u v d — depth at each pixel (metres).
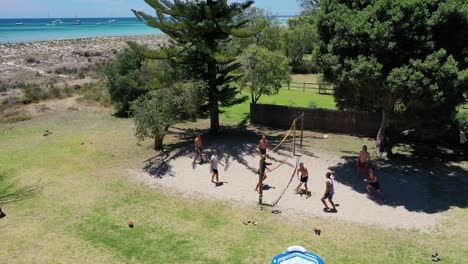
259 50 27.25
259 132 25.47
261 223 13.73
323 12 17.97
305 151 21.44
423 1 15.42
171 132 25.31
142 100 21.53
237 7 22.56
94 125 26.59
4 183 17.11
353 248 12.16
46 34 136.75
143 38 116.69
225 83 24.77
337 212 14.52
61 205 15.11
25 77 43.72
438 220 13.88
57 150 21.47
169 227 13.46
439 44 15.63
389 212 14.52
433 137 21.88
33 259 11.55
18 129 25.58
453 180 17.34
